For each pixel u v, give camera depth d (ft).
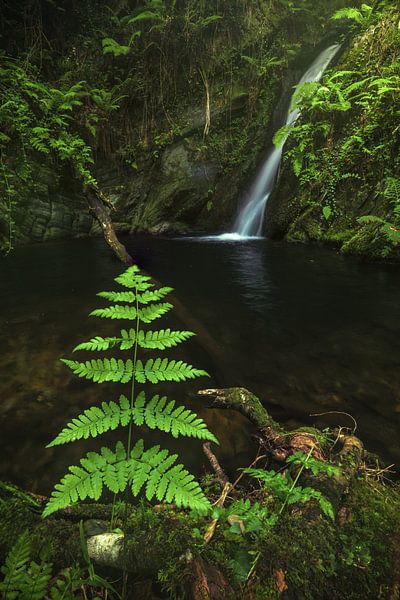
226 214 40.91
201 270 21.57
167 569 3.76
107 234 24.85
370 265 21.15
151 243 33.04
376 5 29.17
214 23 39.17
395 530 4.20
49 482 6.20
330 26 40.73
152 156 41.60
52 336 12.10
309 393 8.75
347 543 3.95
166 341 4.38
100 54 40.04
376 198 24.56
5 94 26.94
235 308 14.73
